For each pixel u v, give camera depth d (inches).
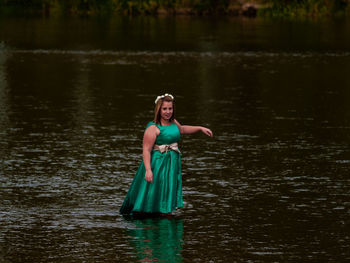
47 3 2992.1
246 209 419.5
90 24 2253.9
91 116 724.7
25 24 2187.5
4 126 666.8
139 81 996.6
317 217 404.5
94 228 382.3
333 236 371.6
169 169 409.4
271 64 1244.5
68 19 2501.2
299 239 366.9
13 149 570.3
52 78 1015.6
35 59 1258.0
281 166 526.6
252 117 732.7
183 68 1162.0
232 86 963.3
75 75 1051.3
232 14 2965.1
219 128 672.4
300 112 769.6
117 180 481.7
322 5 2918.3
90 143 597.6
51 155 551.8
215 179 487.5
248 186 470.6
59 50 1422.2
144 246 354.0
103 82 980.6
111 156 551.8
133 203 411.2
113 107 780.0
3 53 1349.7
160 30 2025.1
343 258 339.9
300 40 1740.9
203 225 389.7
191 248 351.6
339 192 457.7
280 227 386.3
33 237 365.7
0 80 989.8
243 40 1717.5
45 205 422.6
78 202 430.6
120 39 1700.3
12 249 347.6
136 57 1316.4
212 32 1966.0
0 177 483.2
